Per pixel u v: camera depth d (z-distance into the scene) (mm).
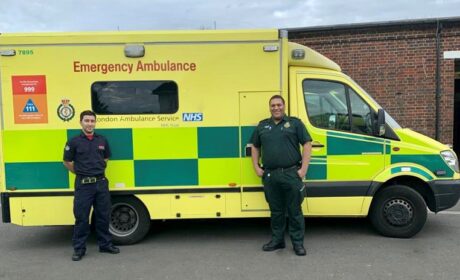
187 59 5648
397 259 5145
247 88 5672
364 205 5816
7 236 6430
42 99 5617
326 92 5840
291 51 5836
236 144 5711
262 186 5742
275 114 5223
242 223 6832
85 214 5309
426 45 11891
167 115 5688
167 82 5660
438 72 11875
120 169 5715
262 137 5285
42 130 5641
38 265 5211
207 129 5703
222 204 5777
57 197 5691
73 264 5211
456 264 4973
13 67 5578
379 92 12266
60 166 5680
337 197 5793
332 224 6645
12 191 5668
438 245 5629
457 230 6285
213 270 4918
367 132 5820
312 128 5766
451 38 11773
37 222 5707
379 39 12109
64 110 5633
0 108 5605
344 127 5828
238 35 5629
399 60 12062
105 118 5664
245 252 5500
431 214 7207
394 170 5762
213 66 5656
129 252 5598
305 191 5766
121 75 5633
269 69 5660
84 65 5613
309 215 5824
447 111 12008
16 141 5641
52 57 5590
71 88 5625
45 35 5562
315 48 12570
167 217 5777
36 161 5664
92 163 5301
